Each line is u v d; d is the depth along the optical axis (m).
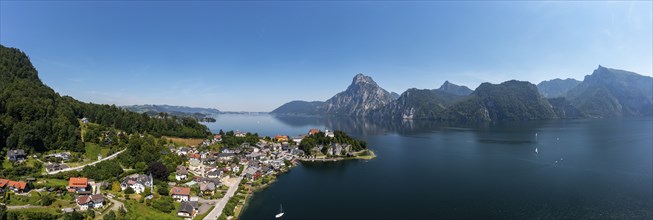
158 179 158.25
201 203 137.38
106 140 191.75
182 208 123.88
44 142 169.12
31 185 124.00
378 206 142.25
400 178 192.50
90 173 145.00
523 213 132.12
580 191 159.62
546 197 151.38
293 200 151.50
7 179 126.94
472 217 128.62
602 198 148.88
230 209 129.88
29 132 163.00
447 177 192.50
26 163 150.00
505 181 180.50
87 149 178.62
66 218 102.19
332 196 157.62
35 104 184.62
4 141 160.50
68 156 164.62
